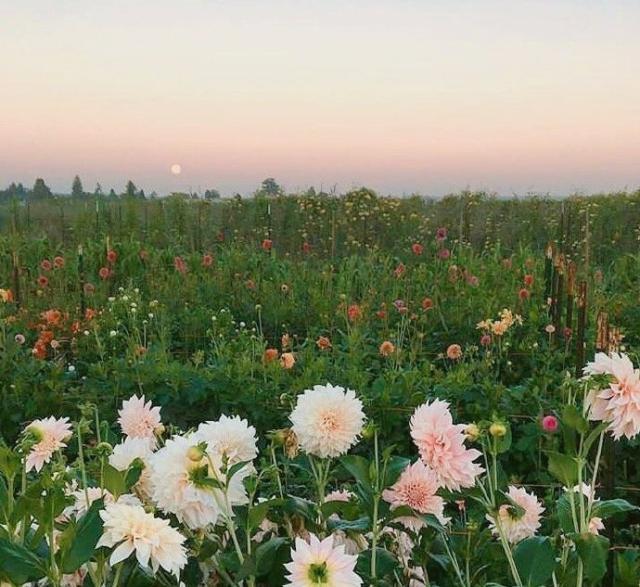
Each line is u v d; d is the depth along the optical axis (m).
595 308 8.25
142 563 1.75
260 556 2.12
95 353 7.21
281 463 3.21
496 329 6.84
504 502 2.20
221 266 10.84
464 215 15.89
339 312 8.41
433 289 9.24
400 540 2.50
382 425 5.36
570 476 2.08
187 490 1.97
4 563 1.77
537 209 16.17
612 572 2.68
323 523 2.31
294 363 6.43
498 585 2.08
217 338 7.96
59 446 2.23
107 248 10.93
